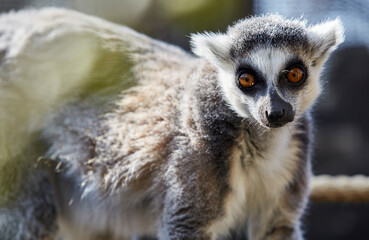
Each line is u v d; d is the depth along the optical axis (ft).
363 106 60.85
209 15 26.55
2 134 33.73
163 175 30.73
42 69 33.99
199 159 29.01
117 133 32.55
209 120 29.14
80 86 33.83
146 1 28.35
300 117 31.17
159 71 33.91
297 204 31.99
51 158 34.22
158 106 31.96
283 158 30.83
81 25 35.22
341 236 60.90
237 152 29.81
